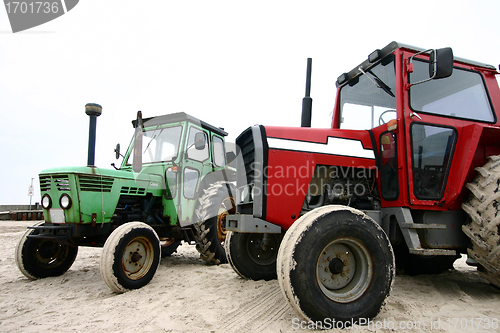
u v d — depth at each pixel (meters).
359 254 2.16
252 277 3.26
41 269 3.57
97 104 3.60
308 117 3.39
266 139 2.58
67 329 2.07
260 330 1.96
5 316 2.36
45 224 3.42
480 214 2.56
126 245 3.07
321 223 2.03
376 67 3.07
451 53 2.38
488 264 2.56
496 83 3.19
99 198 3.41
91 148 3.57
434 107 2.85
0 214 13.98
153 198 4.18
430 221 2.76
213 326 2.04
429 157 2.73
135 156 3.98
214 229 4.48
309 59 3.49
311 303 1.90
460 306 2.41
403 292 2.79
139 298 2.75
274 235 3.40
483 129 2.77
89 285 3.26
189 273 3.71
